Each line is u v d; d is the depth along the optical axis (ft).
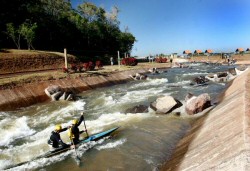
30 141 43.78
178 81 110.52
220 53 290.15
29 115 60.23
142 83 111.75
